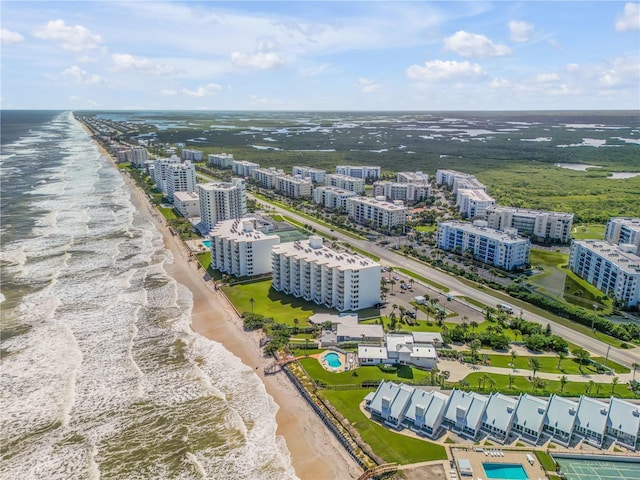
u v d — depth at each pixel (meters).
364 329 169.75
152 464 115.88
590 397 132.00
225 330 181.38
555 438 118.44
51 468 115.12
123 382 148.00
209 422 130.25
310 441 122.25
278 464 114.81
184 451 119.88
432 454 113.25
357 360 155.38
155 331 180.00
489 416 121.12
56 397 140.75
